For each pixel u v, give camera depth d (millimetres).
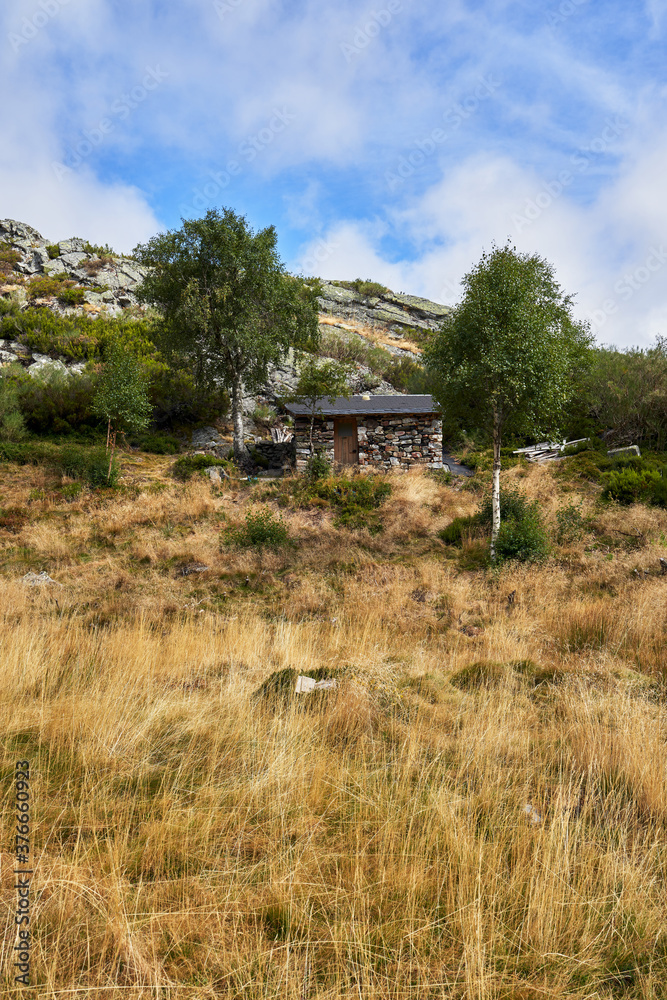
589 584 12000
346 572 13945
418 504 18891
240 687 5387
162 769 3713
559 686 5863
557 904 2486
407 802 3328
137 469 23344
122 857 2699
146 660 6297
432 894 2633
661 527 15477
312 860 2787
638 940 2432
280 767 3588
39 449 22672
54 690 5055
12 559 14039
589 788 3508
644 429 24016
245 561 14523
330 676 5949
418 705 5066
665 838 3180
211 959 2188
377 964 2209
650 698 5582
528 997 2109
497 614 10156
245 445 27234
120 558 14891
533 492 19359
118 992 1974
